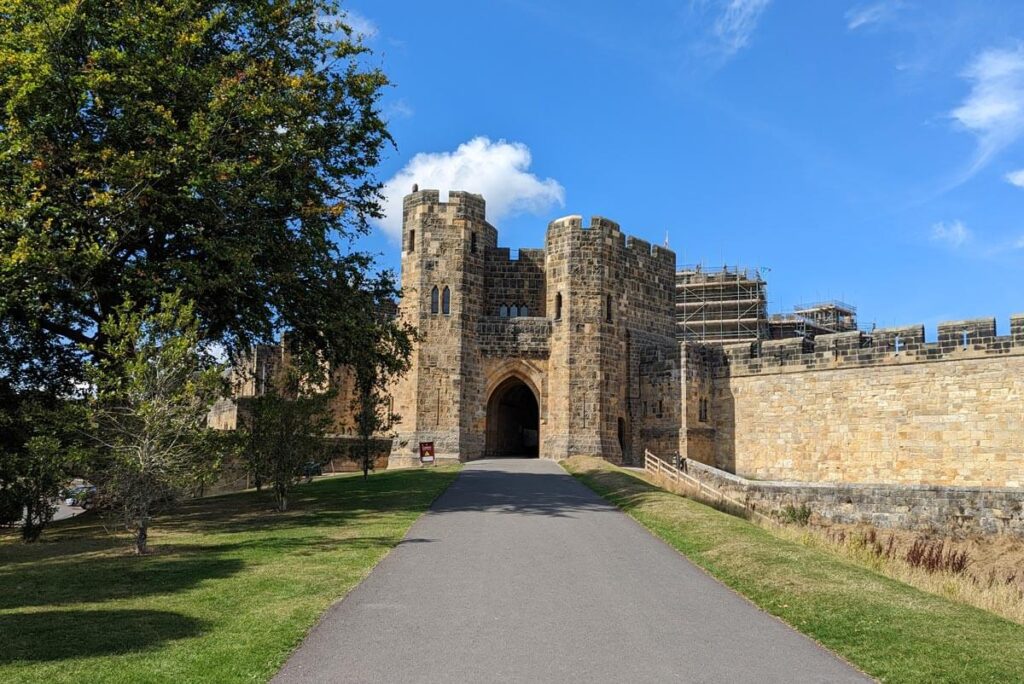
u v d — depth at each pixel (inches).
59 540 864.9
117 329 722.8
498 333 1921.8
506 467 1620.3
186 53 961.5
